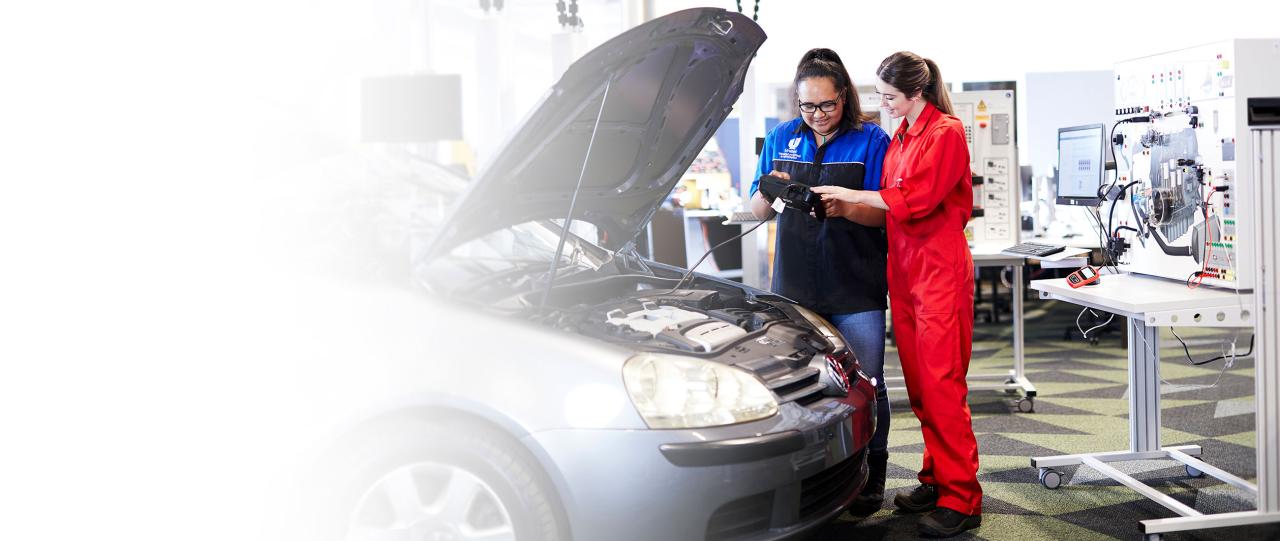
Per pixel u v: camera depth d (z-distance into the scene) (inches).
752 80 204.2
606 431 71.4
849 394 86.8
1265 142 96.4
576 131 86.6
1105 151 141.1
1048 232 260.1
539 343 74.0
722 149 254.1
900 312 105.7
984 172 184.1
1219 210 102.8
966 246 102.6
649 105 91.3
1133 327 125.8
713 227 240.8
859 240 106.7
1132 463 129.7
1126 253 126.2
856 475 88.7
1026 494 117.5
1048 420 159.6
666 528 71.9
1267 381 98.3
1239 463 130.5
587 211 101.8
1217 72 101.9
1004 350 236.4
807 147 108.9
